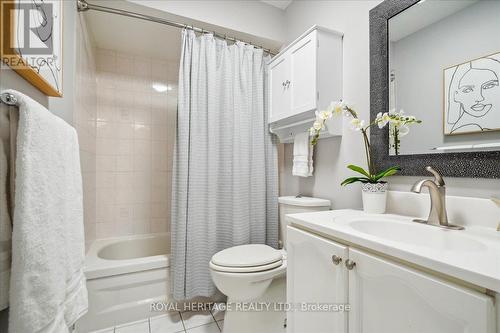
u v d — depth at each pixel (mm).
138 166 2225
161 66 2322
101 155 2092
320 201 1471
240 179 1713
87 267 1423
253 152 1808
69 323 647
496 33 803
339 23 1451
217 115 1704
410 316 565
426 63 999
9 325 446
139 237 2172
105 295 1432
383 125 1077
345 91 1403
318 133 1339
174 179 1583
